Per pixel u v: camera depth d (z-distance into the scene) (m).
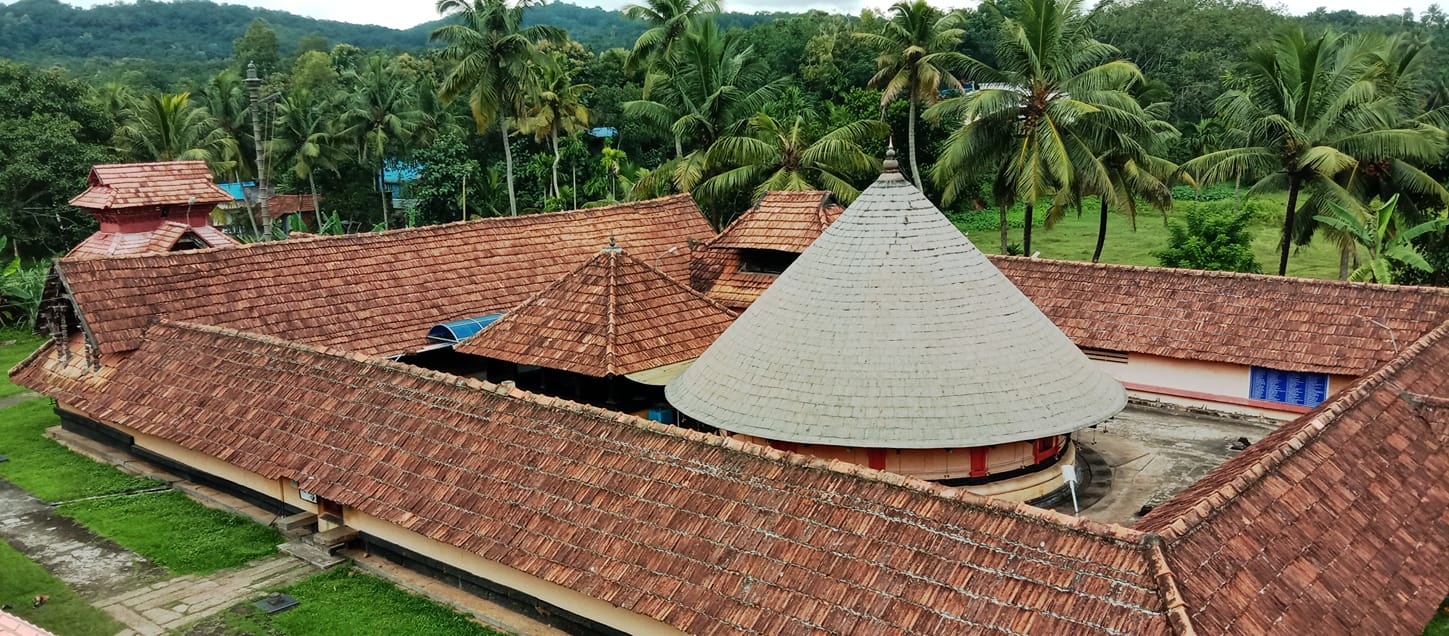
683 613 12.42
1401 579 12.90
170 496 20.77
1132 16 89.56
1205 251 40.56
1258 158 31.44
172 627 15.35
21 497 20.73
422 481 16.17
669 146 67.62
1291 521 12.92
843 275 18.12
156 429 20.05
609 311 21.72
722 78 42.28
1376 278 27.75
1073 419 16.98
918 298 17.45
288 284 25.09
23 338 36.91
